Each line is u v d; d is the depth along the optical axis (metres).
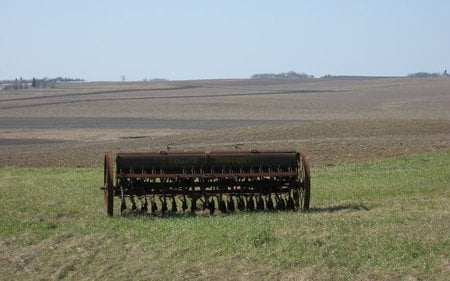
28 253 13.36
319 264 10.92
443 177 23.66
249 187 17.38
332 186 22.67
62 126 75.88
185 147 45.88
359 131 57.47
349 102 128.25
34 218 17.00
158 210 17.89
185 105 122.56
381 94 165.62
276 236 12.73
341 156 38.50
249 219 14.99
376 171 28.05
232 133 57.56
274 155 17.28
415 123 63.03
